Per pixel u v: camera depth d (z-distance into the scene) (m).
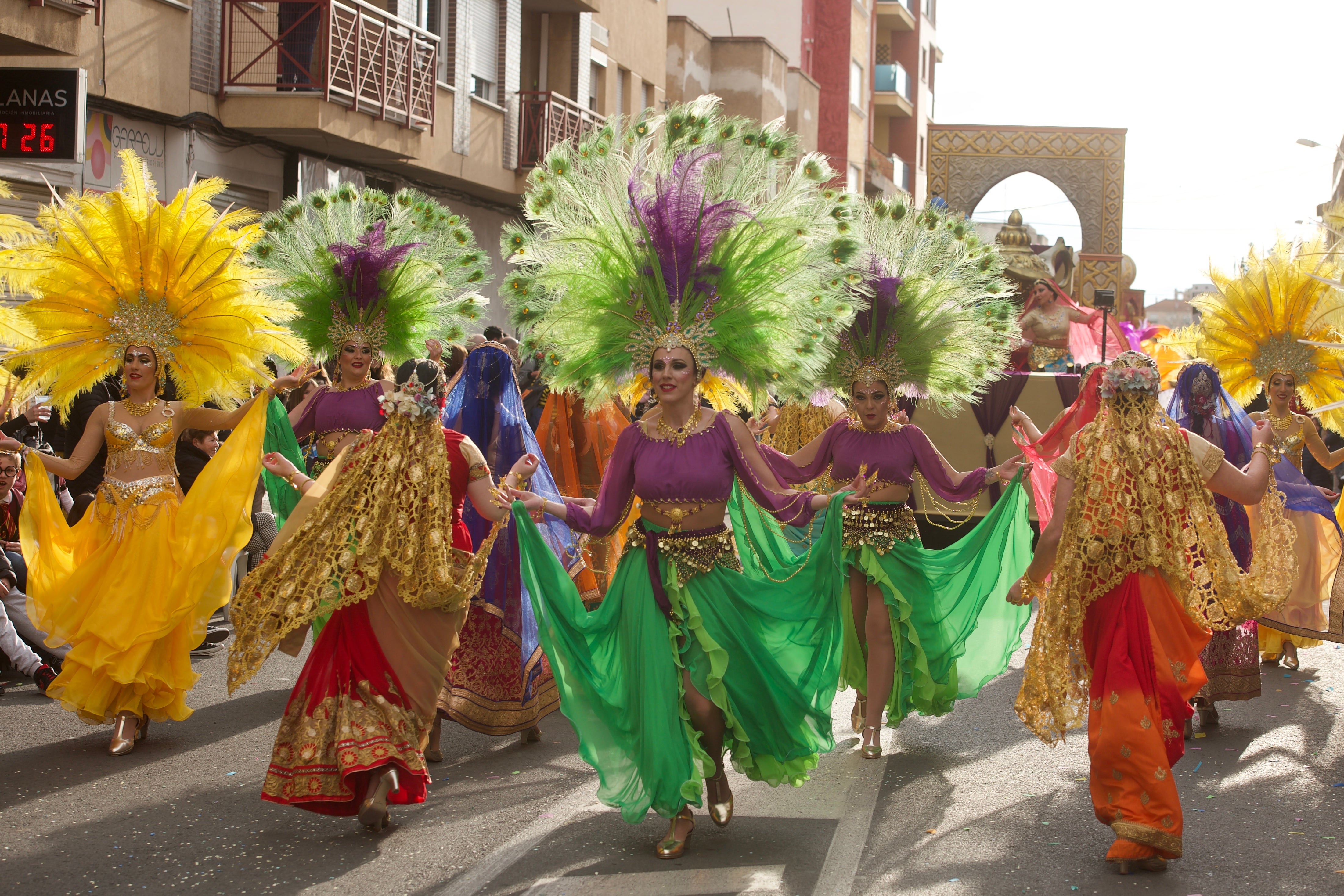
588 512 5.11
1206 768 5.91
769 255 5.20
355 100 16.09
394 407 5.05
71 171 13.00
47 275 6.41
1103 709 4.66
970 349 6.73
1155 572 4.79
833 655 5.20
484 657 6.24
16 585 7.56
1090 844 4.81
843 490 5.38
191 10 14.63
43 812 5.17
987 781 5.68
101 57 13.24
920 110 52.75
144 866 4.57
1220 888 4.35
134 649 5.94
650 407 6.70
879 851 4.74
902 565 6.45
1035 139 24.06
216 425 6.46
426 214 7.89
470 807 5.30
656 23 28.69
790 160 5.37
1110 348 17.84
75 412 8.73
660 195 5.12
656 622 4.89
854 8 42.06
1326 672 8.17
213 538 6.15
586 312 5.27
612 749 4.96
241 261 6.68
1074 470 4.91
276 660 8.20
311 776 4.77
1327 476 11.31
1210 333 7.88
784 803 5.38
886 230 6.77
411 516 4.98
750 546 5.96
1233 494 4.89
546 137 22.27
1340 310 7.43
